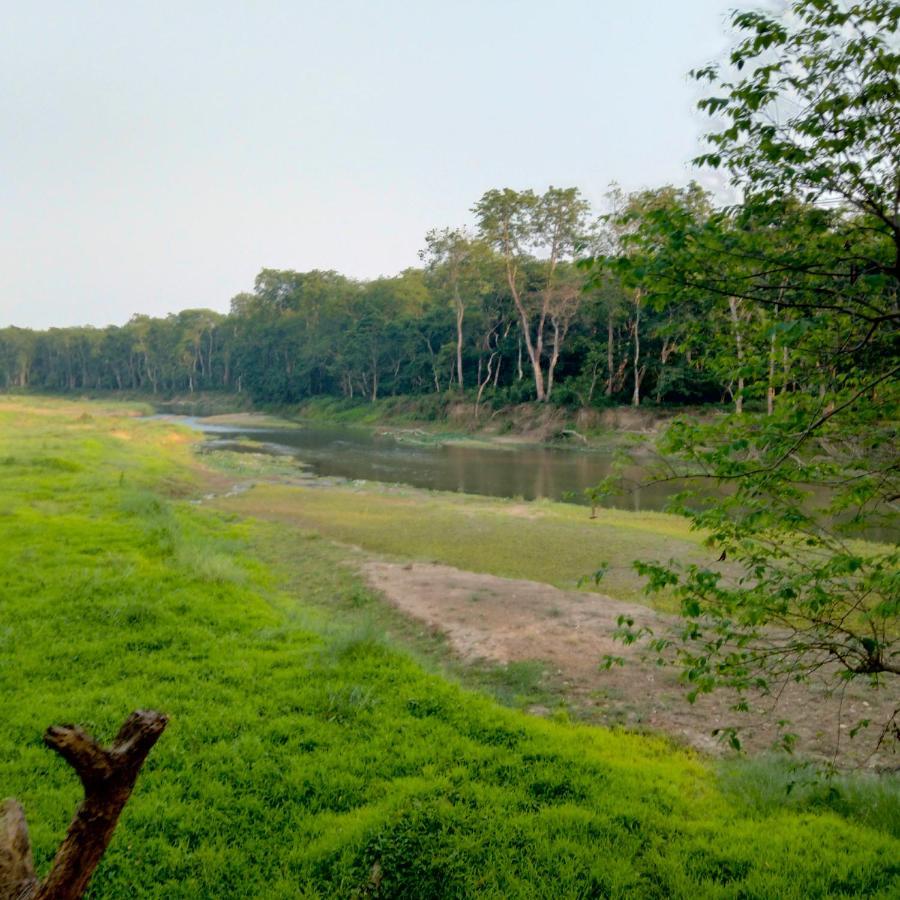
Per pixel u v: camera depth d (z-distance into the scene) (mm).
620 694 8828
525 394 56344
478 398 57531
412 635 11211
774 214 3857
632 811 5441
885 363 4250
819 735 7629
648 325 48625
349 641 9109
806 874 4543
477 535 18750
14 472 23375
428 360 70750
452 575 14484
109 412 80375
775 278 4031
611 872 4613
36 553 12773
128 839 4984
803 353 4375
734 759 7043
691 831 5215
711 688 4586
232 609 10734
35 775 5758
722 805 5793
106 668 8133
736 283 3770
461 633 11031
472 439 51875
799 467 4223
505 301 62438
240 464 35906
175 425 54844
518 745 6684
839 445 4680
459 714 7336
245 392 97938
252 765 6082
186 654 8734
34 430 42500
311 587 14039
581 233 50344
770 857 4777
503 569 15383
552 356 55875
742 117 3791
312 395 85875
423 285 79750
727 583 12703
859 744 7410
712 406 42500
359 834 4969
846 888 4418
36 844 4785
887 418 4363
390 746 6566
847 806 5781
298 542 17766
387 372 77875
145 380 119438
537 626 11281
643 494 27469
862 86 3652
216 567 12695
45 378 131000
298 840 5020
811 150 3693
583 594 13125
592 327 56125
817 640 4789
